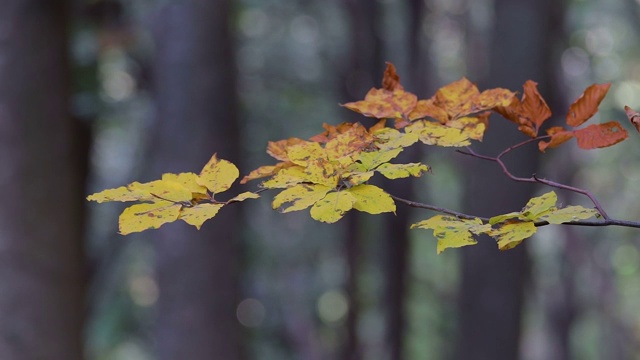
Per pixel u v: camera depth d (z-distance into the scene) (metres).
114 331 12.14
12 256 6.39
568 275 17.55
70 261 6.62
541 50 7.36
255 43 13.48
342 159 1.25
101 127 10.16
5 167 6.36
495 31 7.44
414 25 12.65
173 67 7.55
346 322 14.40
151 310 12.44
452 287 17.66
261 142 12.70
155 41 8.05
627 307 22.56
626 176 17.53
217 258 7.56
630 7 14.58
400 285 13.75
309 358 14.92
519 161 7.23
